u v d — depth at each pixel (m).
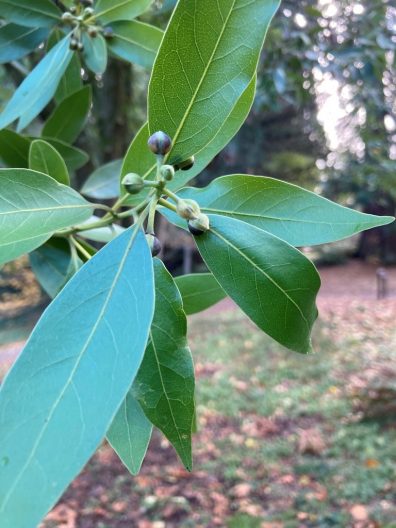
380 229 4.19
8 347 1.69
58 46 0.25
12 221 0.15
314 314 0.16
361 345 1.83
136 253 0.14
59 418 0.11
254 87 0.18
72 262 0.21
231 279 0.16
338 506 0.88
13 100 0.24
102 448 1.13
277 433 1.17
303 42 0.66
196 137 0.15
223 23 0.14
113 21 0.27
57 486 0.10
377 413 1.15
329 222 0.17
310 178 2.91
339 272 4.02
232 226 0.16
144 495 0.97
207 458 1.08
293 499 0.91
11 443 0.10
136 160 0.18
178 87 0.15
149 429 0.18
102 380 0.11
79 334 0.12
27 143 0.25
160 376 0.17
